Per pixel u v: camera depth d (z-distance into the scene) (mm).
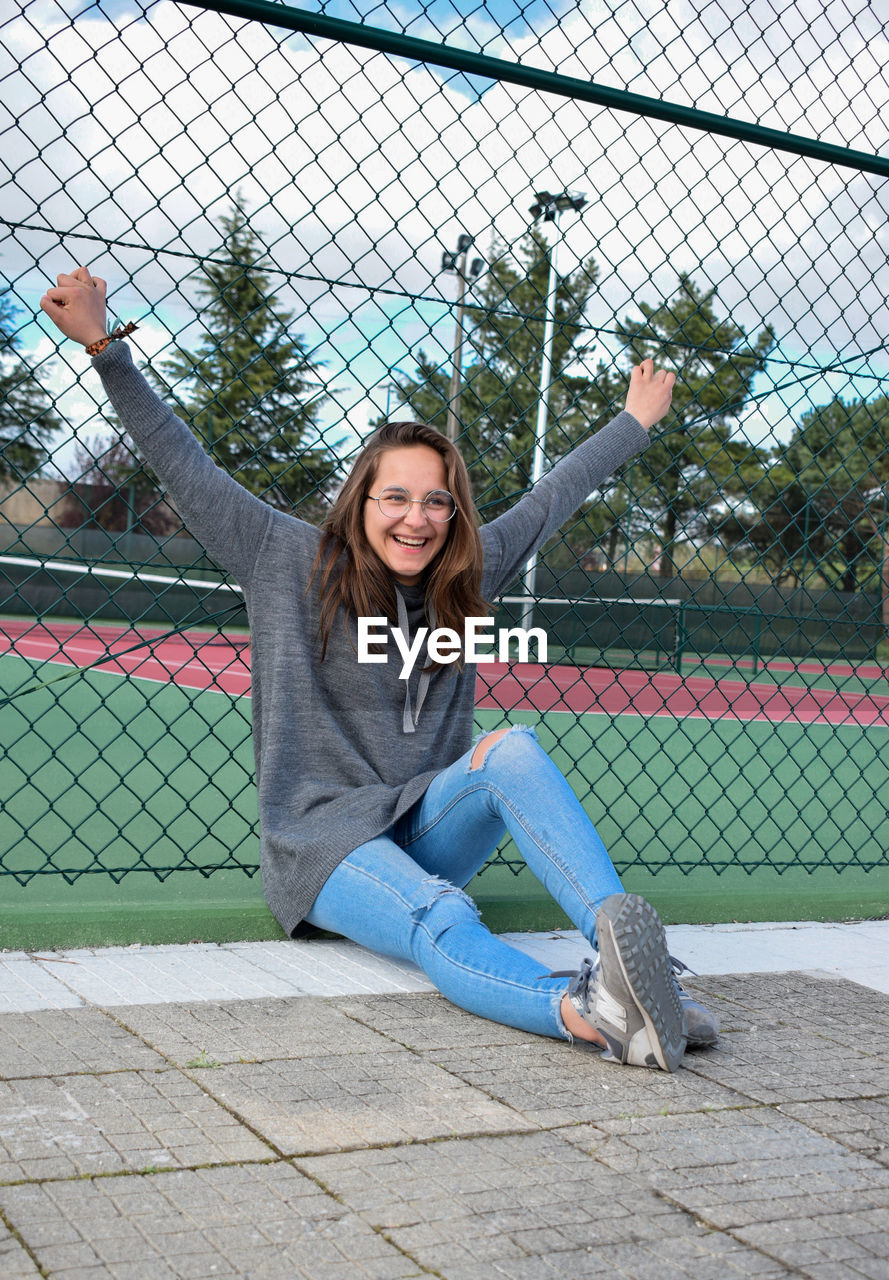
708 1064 1780
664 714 8781
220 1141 1380
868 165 3107
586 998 1714
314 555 2191
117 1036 1733
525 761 1929
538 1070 1696
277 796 2189
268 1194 1257
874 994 2258
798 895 2973
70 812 3648
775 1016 2066
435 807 2094
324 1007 1941
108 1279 1072
